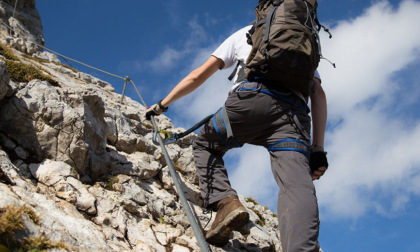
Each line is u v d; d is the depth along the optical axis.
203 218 6.18
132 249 4.62
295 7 3.84
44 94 5.72
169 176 6.92
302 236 3.38
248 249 5.62
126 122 7.71
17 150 5.22
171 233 5.18
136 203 5.66
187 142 8.59
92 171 5.74
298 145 3.82
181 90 4.60
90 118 6.27
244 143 4.45
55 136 5.45
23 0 13.60
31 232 3.48
